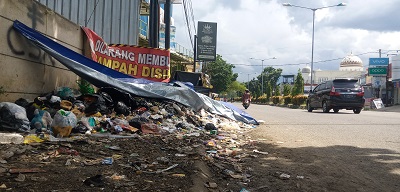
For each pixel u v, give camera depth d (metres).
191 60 39.16
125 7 15.42
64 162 4.16
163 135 6.73
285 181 4.10
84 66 8.29
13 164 3.93
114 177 3.66
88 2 11.98
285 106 39.81
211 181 3.88
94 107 7.40
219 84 59.78
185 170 4.05
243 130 9.02
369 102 34.84
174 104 9.10
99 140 5.64
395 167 4.94
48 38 7.61
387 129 9.55
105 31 13.52
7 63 6.55
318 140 7.31
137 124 6.94
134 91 8.91
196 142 6.23
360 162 5.21
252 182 4.02
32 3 7.40
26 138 5.12
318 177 4.33
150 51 12.45
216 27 38.03
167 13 16.88
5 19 6.48
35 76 7.59
